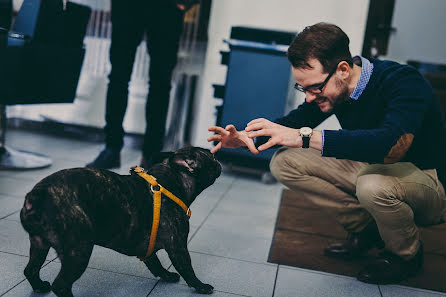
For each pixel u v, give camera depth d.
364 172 1.76
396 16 4.16
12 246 1.75
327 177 1.93
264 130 1.48
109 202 1.29
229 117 3.48
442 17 4.12
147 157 3.15
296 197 3.09
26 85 2.50
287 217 2.57
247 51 3.43
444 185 1.75
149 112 3.11
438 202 1.74
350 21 3.91
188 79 4.02
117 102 2.98
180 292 1.54
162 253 1.88
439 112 1.67
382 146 1.46
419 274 1.88
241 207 2.71
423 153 1.68
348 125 1.72
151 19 2.95
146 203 1.39
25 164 2.95
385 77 1.62
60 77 2.77
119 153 3.10
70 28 2.79
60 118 4.25
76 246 1.21
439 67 4.19
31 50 2.47
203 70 4.07
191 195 1.56
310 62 1.48
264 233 2.26
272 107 3.42
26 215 1.22
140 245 1.40
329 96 1.55
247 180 3.50
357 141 1.46
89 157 3.45
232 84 3.47
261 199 2.96
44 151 3.47
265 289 1.62
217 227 2.28
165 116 3.17
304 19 3.93
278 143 1.49
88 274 1.60
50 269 1.60
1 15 2.46
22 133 4.00
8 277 1.51
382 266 1.77
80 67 2.97
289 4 3.93
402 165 1.72
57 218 1.21
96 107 4.20
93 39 4.04
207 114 4.10
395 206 1.65
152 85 3.09
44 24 2.56
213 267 1.77
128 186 1.37
